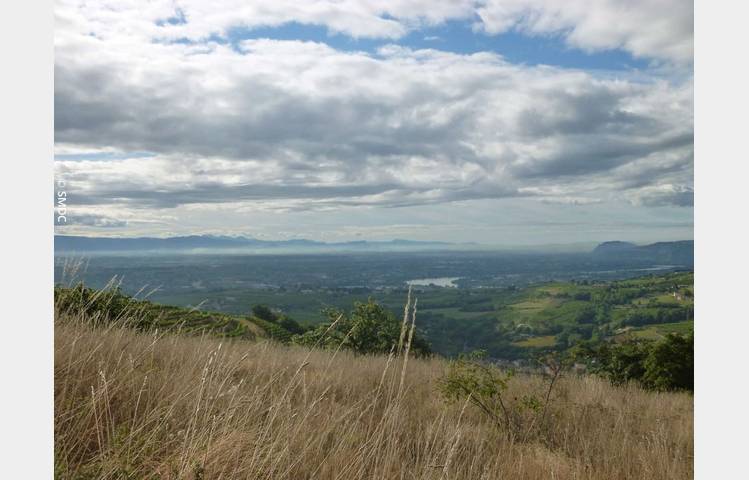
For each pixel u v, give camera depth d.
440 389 6.56
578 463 4.88
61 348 3.96
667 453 5.52
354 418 4.97
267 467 3.32
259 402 4.12
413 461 4.38
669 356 12.56
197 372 4.68
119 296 5.64
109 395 3.67
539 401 6.50
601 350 13.36
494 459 4.84
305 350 10.09
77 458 3.13
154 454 3.21
